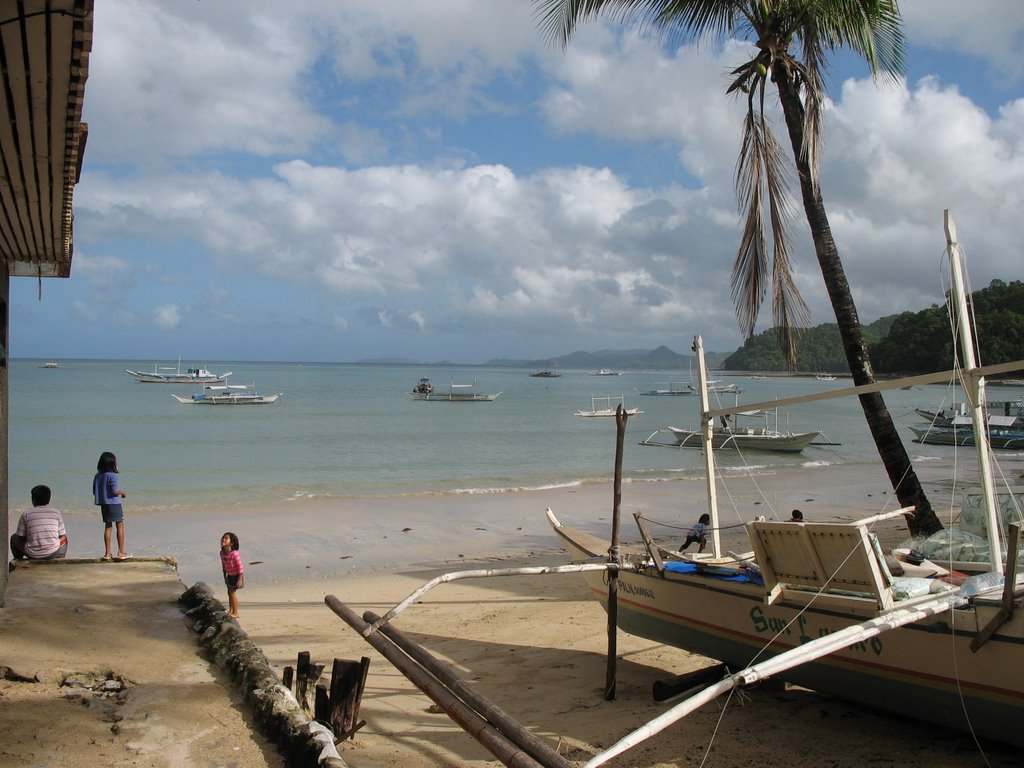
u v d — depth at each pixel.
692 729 6.86
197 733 4.92
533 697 7.84
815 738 6.57
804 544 6.49
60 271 8.54
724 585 7.49
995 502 6.87
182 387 97.00
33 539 9.74
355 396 92.81
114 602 7.89
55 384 98.06
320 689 6.16
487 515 21.52
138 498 24.03
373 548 17.12
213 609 7.22
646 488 27.41
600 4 11.95
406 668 5.59
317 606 12.20
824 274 11.83
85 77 3.67
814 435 38.94
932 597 6.22
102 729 4.94
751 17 11.55
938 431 43.72
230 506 22.27
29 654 6.18
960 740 6.39
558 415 69.44
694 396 111.81
